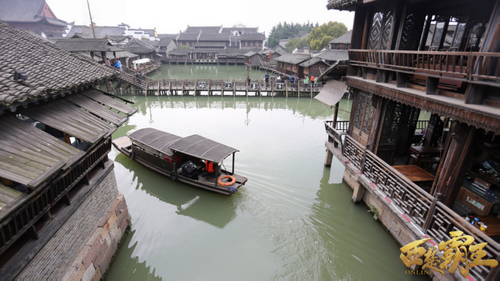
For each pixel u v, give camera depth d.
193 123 22.73
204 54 72.12
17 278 4.83
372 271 8.38
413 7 8.01
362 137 11.10
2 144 4.89
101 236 7.82
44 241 5.42
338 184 13.13
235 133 20.48
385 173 8.80
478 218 7.10
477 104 5.82
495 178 7.12
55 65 7.12
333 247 9.38
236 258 9.09
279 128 21.95
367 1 8.23
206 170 12.91
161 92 33.50
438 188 7.02
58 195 5.84
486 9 6.78
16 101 4.71
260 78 47.28
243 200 12.00
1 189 4.52
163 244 9.67
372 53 9.16
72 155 5.58
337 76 12.75
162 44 72.81
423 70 6.91
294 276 8.37
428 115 26.27
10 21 51.84
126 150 15.26
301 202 11.86
